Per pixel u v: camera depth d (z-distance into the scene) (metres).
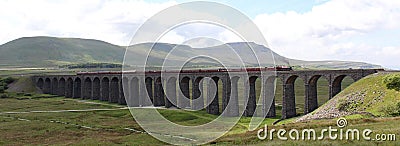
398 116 57.31
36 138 65.44
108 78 137.00
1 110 112.50
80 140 61.97
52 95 176.00
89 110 108.69
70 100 147.62
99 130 72.88
